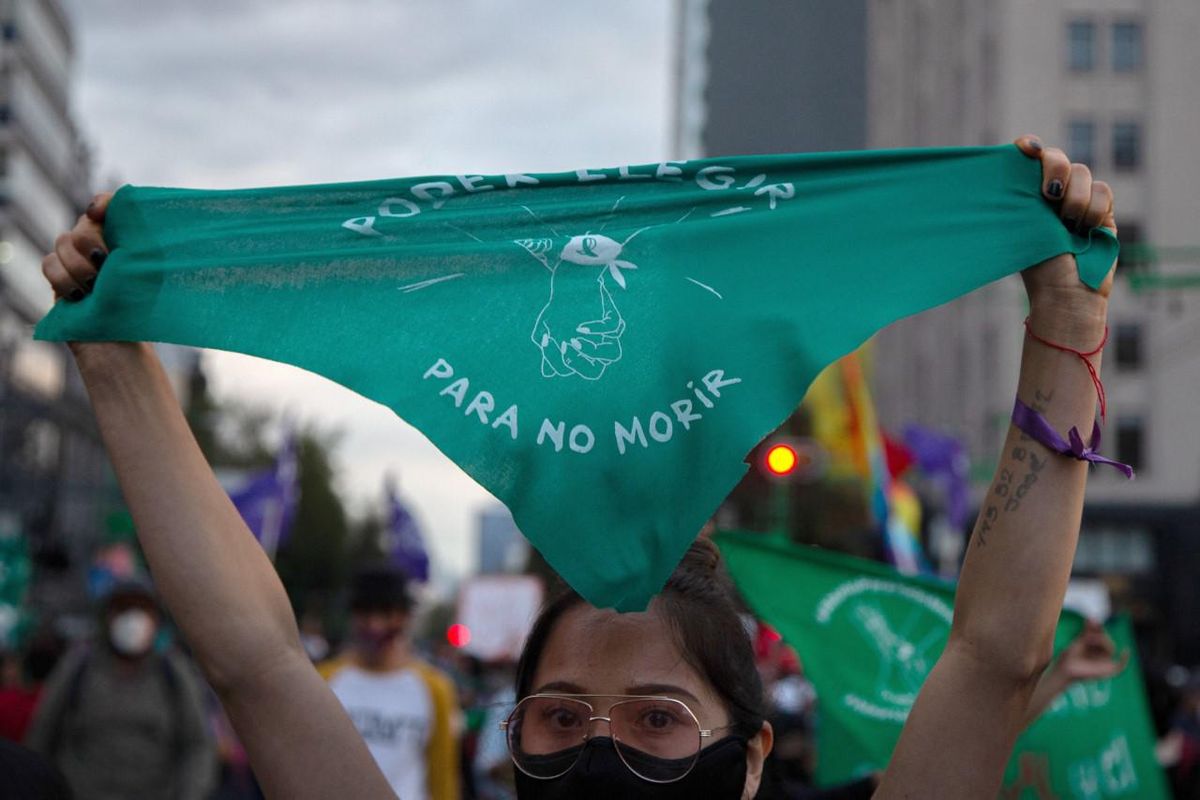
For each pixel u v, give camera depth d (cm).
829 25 6900
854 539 2259
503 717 286
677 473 253
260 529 1262
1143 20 4334
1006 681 249
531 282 269
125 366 269
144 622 772
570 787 248
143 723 774
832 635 574
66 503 5453
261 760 255
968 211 272
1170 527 4344
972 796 247
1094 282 265
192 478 265
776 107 7075
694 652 254
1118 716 590
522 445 256
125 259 273
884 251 272
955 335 5016
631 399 258
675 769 248
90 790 767
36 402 5059
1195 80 4322
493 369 262
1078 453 255
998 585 253
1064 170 271
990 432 4475
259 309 271
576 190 280
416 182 280
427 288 270
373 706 721
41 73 7319
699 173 279
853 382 2045
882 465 1950
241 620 257
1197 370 4378
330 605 6406
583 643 255
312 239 279
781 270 269
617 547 248
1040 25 4334
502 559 7631
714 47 7494
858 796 438
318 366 266
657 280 268
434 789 727
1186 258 4256
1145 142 4319
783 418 258
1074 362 262
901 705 566
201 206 279
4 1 6831
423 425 259
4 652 953
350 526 7106
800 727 743
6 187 6819
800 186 276
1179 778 857
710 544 277
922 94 5547
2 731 891
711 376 260
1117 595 3988
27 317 7156
